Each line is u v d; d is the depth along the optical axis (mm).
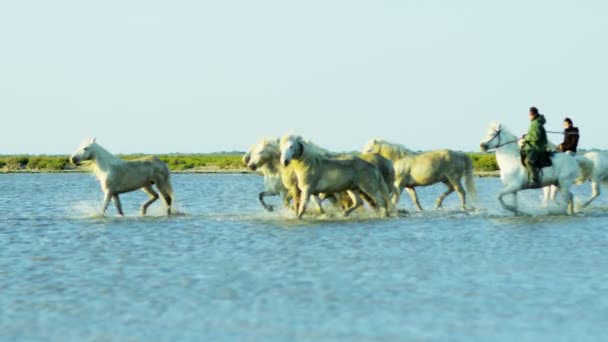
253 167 45281
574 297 22875
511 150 44562
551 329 19469
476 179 112625
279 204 59938
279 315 20969
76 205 60375
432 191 81188
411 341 18484
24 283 25625
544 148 44219
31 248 33625
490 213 47000
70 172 167875
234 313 21234
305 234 37188
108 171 45906
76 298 23328
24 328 19984
